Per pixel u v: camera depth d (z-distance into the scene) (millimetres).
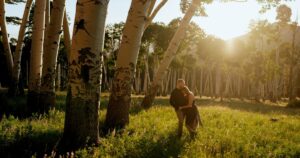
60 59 61656
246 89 96000
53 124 11312
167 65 21047
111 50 65812
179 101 10711
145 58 68875
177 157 7879
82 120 8102
